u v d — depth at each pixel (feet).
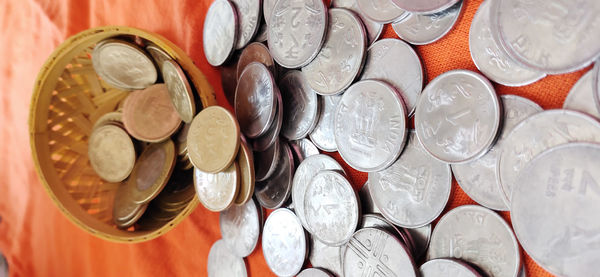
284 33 0.50
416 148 0.42
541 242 0.34
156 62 0.62
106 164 0.68
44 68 0.61
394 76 0.43
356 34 0.45
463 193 0.41
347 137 0.46
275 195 0.55
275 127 0.52
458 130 0.39
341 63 0.46
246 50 0.57
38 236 0.80
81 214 0.64
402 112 0.42
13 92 0.79
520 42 0.35
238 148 0.49
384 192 0.44
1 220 0.82
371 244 0.45
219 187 0.53
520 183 0.35
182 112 0.56
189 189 0.64
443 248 0.41
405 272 0.42
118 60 0.62
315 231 0.50
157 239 0.70
